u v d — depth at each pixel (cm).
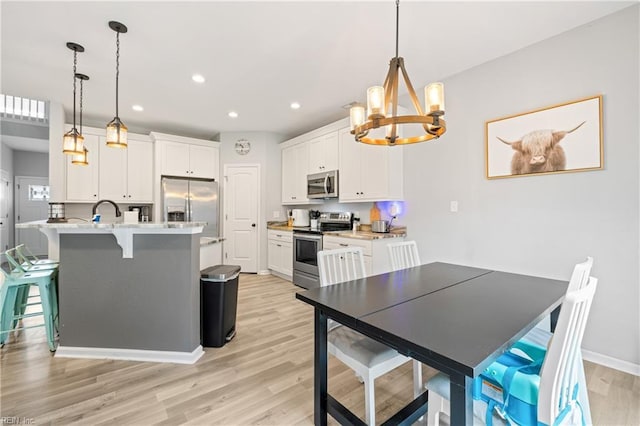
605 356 212
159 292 220
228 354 229
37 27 220
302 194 480
